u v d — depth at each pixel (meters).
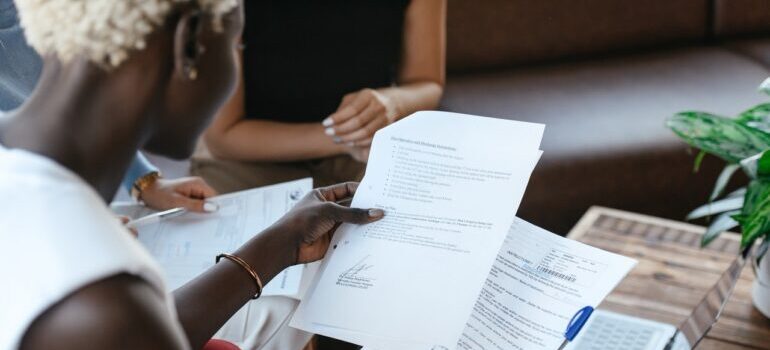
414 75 2.06
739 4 2.70
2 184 0.63
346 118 1.78
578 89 2.45
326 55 1.93
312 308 1.01
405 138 1.08
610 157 2.17
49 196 0.63
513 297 1.04
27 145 0.68
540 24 2.63
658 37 2.71
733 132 1.17
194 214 1.43
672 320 1.24
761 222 1.13
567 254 1.07
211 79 0.73
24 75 1.35
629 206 2.22
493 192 1.01
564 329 0.99
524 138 1.04
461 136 1.06
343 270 1.03
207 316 0.92
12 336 0.60
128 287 0.62
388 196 1.05
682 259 1.40
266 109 1.96
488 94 2.46
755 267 1.27
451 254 1.00
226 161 1.97
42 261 0.60
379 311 0.99
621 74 2.53
